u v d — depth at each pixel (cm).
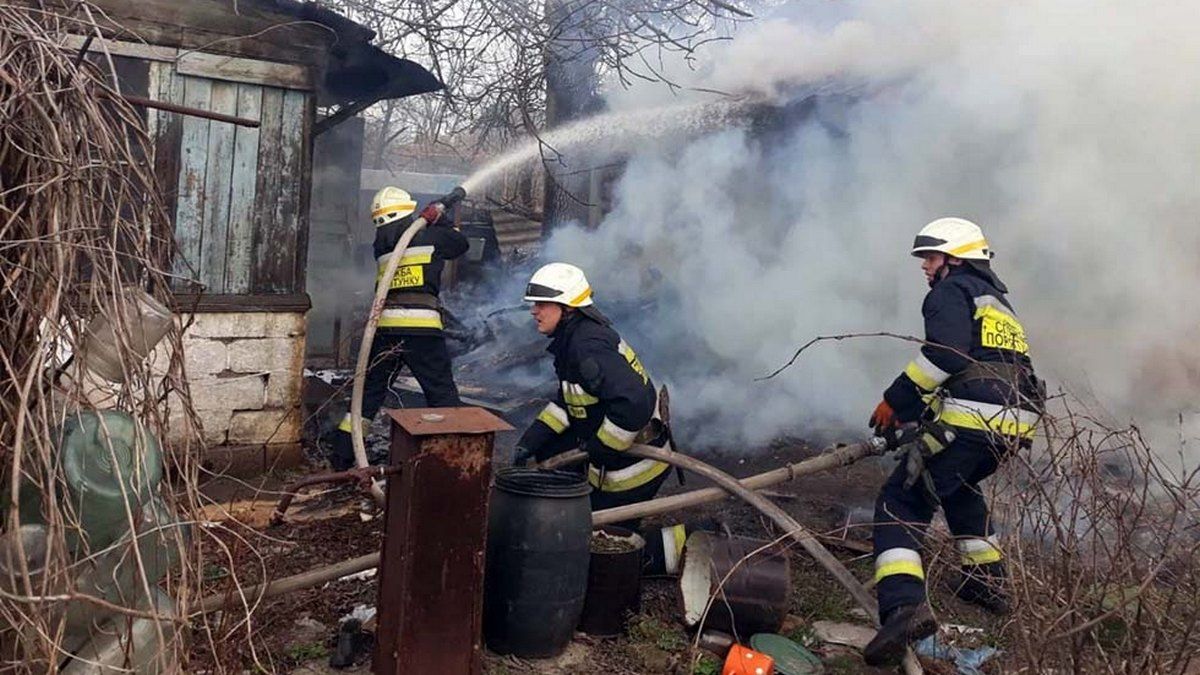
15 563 197
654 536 420
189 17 532
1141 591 245
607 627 360
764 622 356
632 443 390
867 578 433
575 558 334
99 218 198
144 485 209
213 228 550
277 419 569
